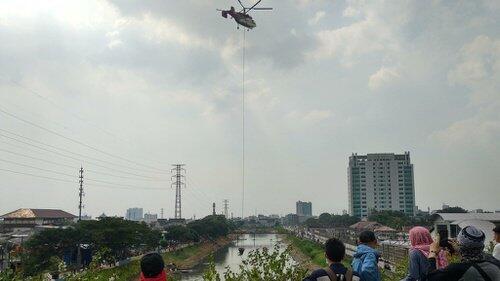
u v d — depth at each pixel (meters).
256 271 13.60
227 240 180.88
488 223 44.62
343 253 7.50
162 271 7.54
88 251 59.31
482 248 6.09
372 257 7.93
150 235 82.88
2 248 53.25
